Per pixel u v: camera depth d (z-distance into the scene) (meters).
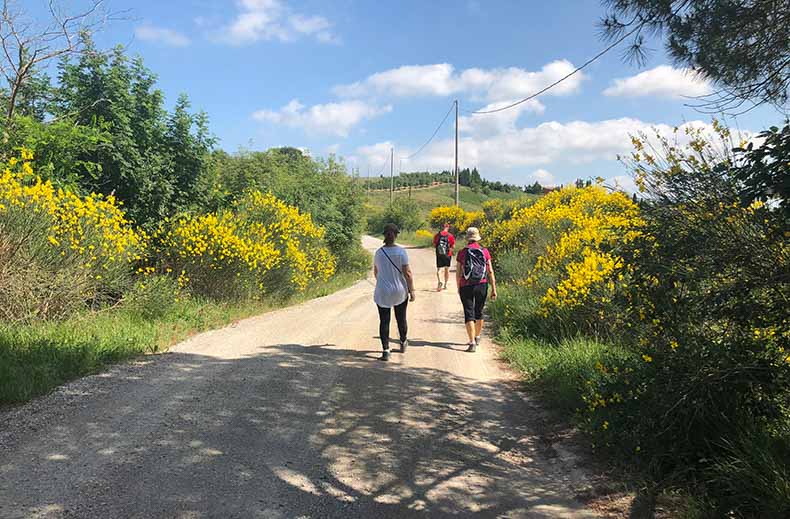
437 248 14.39
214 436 4.05
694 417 3.61
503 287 12.02
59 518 2.86
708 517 3.05
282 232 12.58
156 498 3.12
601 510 3.25
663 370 3.88
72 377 5.24
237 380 5.48
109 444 3.80
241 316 9.55
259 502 3.15
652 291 3.94
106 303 7.93
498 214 27.38
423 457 3.93
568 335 7.07
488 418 4.79
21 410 4.31
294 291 12.68
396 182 129.62
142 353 6.37
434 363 6.57
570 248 9.27
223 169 15.51
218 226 10.38
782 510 2.83
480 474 3.71
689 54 4.49
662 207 3.95
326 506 3.17
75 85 9.73
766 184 3.01
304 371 5.92
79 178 9.09
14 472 3.32
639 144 4.17
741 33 4.18
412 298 6.91
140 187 9.98
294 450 3.91
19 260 6.65
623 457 3.86
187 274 10.01
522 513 3.21
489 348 7.56
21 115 9.09
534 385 5.74
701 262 3.63
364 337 7.95
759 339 3.61
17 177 7.48
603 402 4.12
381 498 3.31
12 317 6.46
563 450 4.14
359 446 4.05
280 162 19.64
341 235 21.36
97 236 7.65
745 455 3.27
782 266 3.35
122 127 9.76
